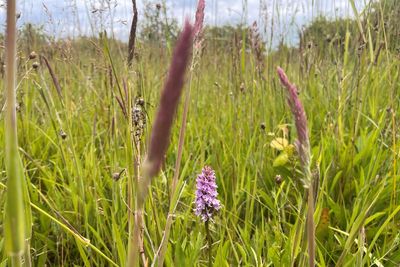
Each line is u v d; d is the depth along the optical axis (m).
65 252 0.55
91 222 0.56
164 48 0.90
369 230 0.54
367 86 0.80
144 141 0.41
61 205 0.60
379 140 0.72
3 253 0.46
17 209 0.17
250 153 0.69
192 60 0.33
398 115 0.78
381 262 0.49
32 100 0.88
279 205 0.60
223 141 0.71
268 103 0.88
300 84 0.99
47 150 0.76
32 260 0.51
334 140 0.71
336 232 0.56
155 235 0.44
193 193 0.59
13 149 0.17
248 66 0.95
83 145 0.78
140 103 0.41
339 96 0.73
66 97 0.78
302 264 0.33
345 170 0.66
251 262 0.46
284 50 1.05
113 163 0.60
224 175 0.68
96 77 1.00
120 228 0.49
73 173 0.64
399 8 0.87
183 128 0.33
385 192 0.56
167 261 0.44
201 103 1.06
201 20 0.30
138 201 0.12
